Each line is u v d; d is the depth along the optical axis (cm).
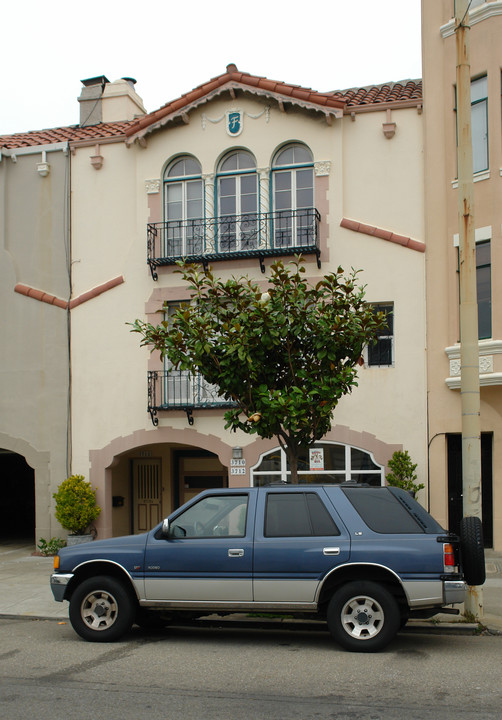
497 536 1441
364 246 1570
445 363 1502
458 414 1482
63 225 1780
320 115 1616
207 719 587
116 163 1758
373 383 1542
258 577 826
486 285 1461
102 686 684
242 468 1606
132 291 1708
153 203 1706
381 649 801
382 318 1041
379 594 802
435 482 1492
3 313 1798
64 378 1742
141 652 823
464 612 955
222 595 835
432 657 787
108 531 1691
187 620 939
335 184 1598
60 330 1753
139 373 1689
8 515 2184
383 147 1589
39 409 1753
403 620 841
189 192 1711
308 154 1641
